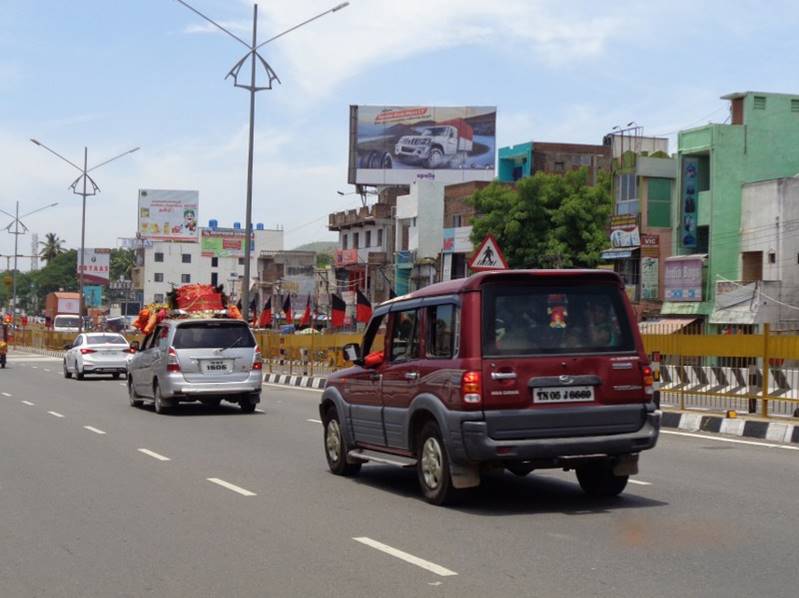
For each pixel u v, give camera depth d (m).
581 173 51.62
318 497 10.99
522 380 9.66
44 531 9.23
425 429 10.47
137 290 127.88
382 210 72.12
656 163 46.44
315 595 6.88
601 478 10.68
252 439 16.92
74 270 166.62
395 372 11.08
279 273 94.75
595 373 9.86
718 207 43.72
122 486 11.81
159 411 22.06
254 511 10.13
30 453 14.99
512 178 68.88
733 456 14.40
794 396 17.77
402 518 9.67
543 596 6.71
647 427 10.01
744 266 42.94
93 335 37.19
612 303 10.12
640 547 8.19
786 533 8.73
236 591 7.04
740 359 19.02
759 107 44.47
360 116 71.19
